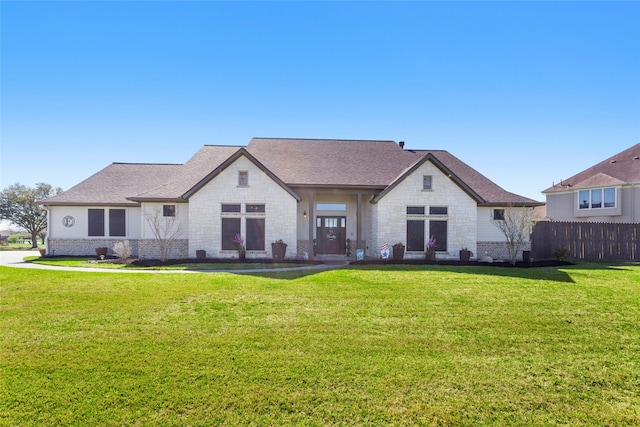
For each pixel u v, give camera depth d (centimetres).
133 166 2491
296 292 1001
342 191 1966
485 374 506
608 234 1964
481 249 2077
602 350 597
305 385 469
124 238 2172
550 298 941
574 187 3073
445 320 748
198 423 388
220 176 1872
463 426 391
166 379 480
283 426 385
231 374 495
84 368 510
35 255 2447
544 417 407
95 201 2138
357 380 484
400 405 427
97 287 1066
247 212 1872
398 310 822
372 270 1433
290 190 1862
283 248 1817
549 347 607
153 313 786
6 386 459
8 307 834
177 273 1363
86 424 385
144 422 389
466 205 1931
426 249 1894
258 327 695
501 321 744
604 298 941
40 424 384
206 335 646
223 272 1396
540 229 2002
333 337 643
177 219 1981
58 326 694
